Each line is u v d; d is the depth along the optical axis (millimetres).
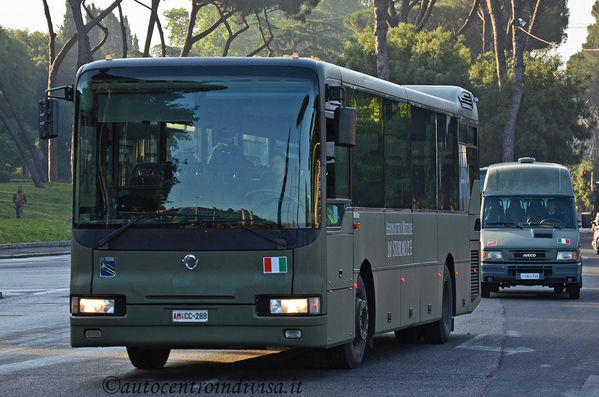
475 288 39500
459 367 27516
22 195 134375
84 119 24547
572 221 57438
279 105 24234
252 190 24016
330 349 26516
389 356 30219
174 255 23922
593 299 55344
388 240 29469
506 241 56812
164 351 27047
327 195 24719
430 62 137375
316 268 23984
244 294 23750
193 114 24234
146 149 24281
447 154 35719
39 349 32031
